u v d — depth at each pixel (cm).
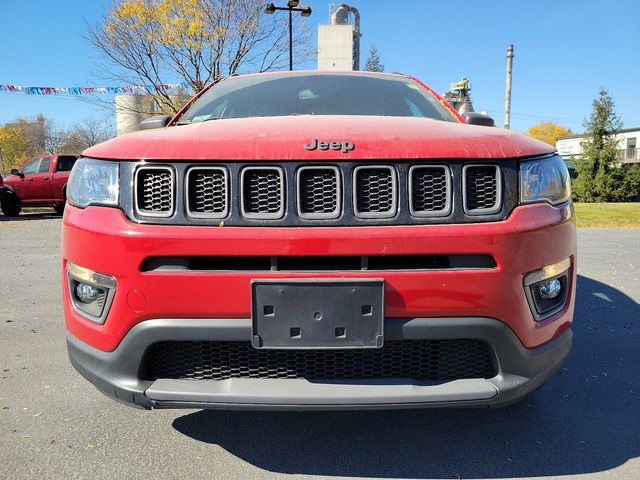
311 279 176
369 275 178
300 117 223
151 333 181
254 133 190
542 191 195
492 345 185
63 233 206
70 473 206
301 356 188
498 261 181
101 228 184
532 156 194
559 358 204
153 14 1811
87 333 195
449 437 237
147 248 177
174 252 177
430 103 301
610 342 364
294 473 208
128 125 2075
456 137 191
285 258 180
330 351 187
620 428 245
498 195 185
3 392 281
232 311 178
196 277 177
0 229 1160
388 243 176
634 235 1016
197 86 1919
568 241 204
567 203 208
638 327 398
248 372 189
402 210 180
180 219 179
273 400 178
